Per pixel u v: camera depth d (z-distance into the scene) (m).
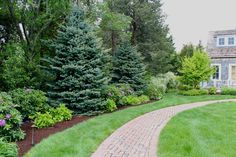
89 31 13.22
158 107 15.37
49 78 12.59
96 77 12.61
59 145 6.96
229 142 7.61
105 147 7.14
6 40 16.14
